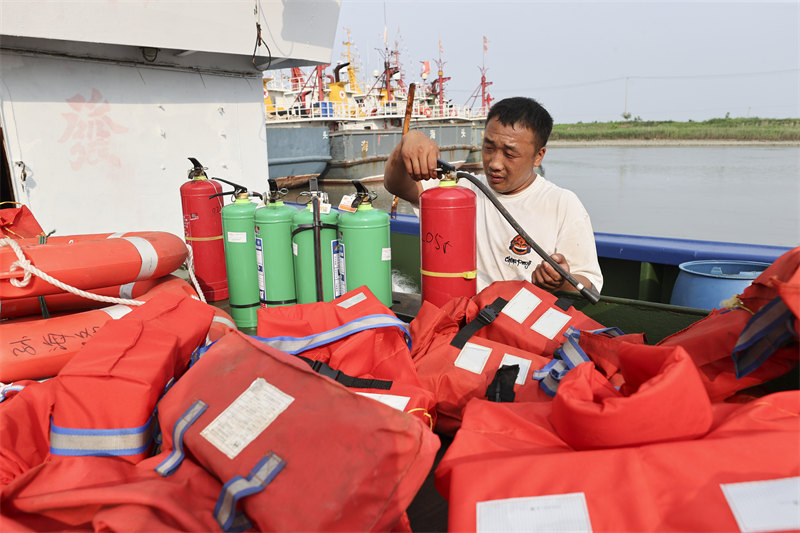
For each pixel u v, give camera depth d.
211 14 3.70
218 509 0.76
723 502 0.65
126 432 0.95
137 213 3.98
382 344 1.30
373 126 24.02
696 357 0.99
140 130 3.90
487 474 0.75
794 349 0.90
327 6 4.52
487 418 0.92
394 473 0.74
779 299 0.87
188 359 1.20
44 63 3.35
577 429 0.79
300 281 1.84
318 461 0.76
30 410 0.96
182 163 4.21
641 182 19.30
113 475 0.86
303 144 18.22
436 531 0.95
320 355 1.23
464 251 1.56
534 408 0.96
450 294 1.58
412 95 4.15
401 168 2.00
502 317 1.40
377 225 1.67
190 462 0.89
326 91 25.84
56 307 1.61
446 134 26.59
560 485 0.72
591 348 1.22
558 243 2.02
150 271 1.61
